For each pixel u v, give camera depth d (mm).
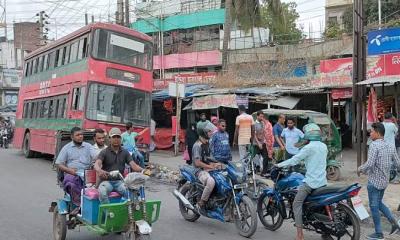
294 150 11812
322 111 20562
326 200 6492
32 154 20125
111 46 15070
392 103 17469
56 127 16812
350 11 33562
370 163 6895
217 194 7703
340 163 13516
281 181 7320
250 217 7398
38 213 8977
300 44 27188
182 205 8555
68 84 16156
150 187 12312
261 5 30078
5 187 12023
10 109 42625
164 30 41062
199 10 39469
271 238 7246
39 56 20125
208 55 37188
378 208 7039
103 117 14578
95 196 6137
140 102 15375
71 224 6875
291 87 19688
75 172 6773
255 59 28844
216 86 22750
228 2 27250
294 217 6891
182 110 22109
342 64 17812
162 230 7773
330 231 6613
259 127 12695
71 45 16453
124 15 26188
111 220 5820
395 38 14055
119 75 15031
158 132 20875
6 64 56938
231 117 22453
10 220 8406
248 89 19969
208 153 8133
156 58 40812
